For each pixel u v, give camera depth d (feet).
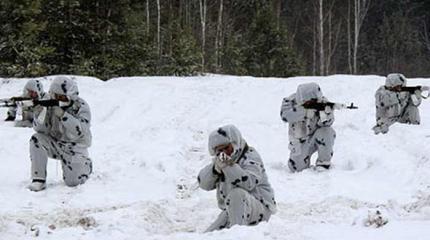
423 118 65.26
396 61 271.49
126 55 119.75
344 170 47.85
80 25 113.39
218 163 28.73
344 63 269.64
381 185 41.63
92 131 63.46
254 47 185.47
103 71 114.93
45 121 41.96
